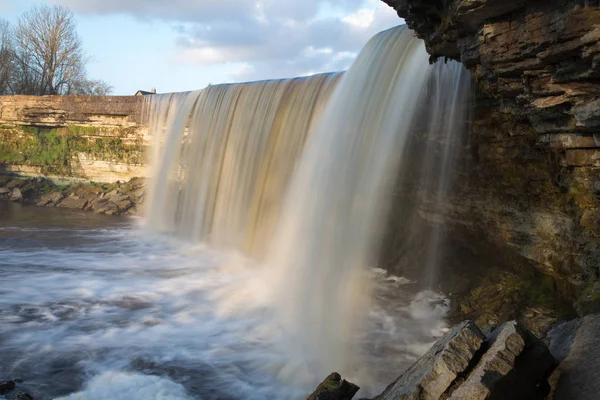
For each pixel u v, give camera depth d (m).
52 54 54.47
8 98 35.88
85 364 10.14
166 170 28.81
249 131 21.81
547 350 6.38
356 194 14.52
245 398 8.99
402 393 6.12
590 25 6.15
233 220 21.77
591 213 8.87
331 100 16.95
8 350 10.67
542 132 8.70
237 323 12.54
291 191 17.52
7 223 26.64
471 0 7.29
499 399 5.64
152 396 8.90
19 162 36.91
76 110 34.22
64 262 18.67
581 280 9.34
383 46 15.12
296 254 15.89
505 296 11.16
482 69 8.90
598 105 6.89
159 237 24.61
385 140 13.81
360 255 14.12
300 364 10.24
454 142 12.73
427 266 14.28
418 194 14.07
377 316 12.62
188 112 27.67
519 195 11.12
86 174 35.75
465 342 6.32
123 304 13.86
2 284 15.39
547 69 7.27
